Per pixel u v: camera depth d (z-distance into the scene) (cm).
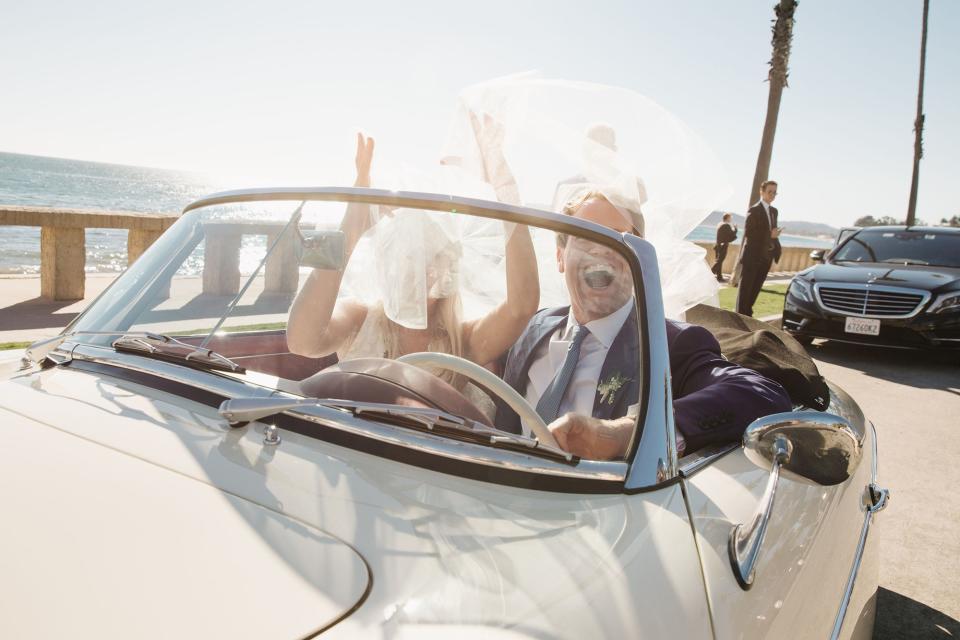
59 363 159
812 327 792
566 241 149
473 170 207
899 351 841
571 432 134
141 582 86
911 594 272
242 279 167
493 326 168
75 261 693
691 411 149
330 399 130
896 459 434
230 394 137
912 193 2492
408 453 120
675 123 240
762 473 144
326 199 166
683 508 119
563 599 91
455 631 84
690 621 95
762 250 1001
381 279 173
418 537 100
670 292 257
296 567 91
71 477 108
